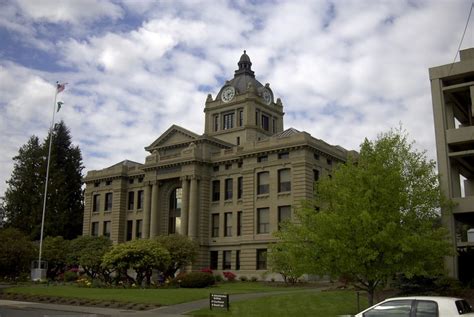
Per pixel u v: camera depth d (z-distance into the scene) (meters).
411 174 28.00
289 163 57.97
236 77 85.50
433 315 14.87
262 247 58.22
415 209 26.00
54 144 93.56
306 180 56.16
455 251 29.88
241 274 59.25
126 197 77.38
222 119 82.25
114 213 76.44
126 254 47.38
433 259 23.86
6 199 91.25
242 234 60.81
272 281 54.50
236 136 78.19
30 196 89.31
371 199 23.69
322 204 26.91
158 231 69.56
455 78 36.44
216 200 66.06
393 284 32.59
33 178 91.19
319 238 23.59
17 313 30.12
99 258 55.84
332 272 23.92
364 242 22.80
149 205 71.38
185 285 45.94
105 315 28.70
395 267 23.02
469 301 27.66
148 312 30.00
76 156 96.88
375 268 23.08
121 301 34.59
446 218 32.91
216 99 83.56
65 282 57.69
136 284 48.22
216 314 27.94
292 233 26.00
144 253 47.69
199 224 64.88
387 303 15.73
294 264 24.69
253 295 36.94
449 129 35.25
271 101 83.62
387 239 22.33
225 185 65.56
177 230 69.00
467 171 41.28
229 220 64.19
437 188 28.11
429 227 25.06
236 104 80.12
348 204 23.69
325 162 60.22
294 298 32.47
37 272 59.31
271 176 59.28
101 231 78.12
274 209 58.16
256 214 59.84
